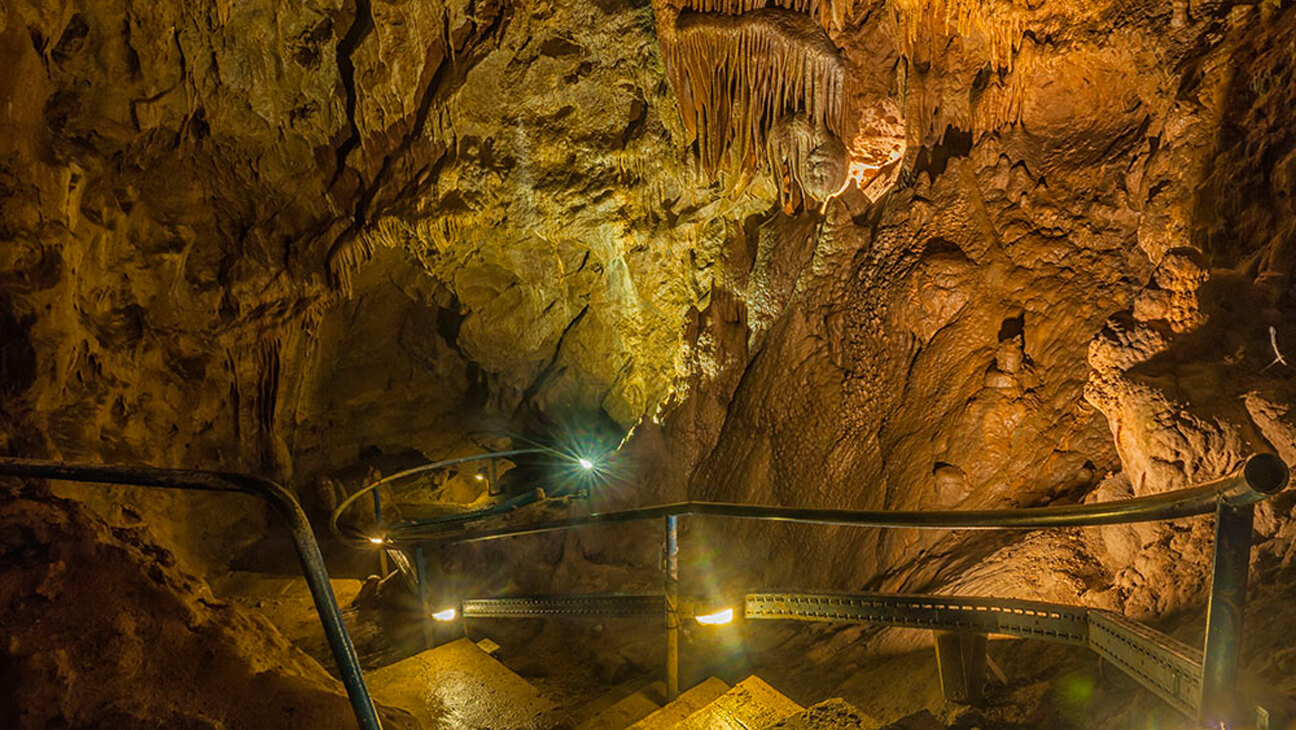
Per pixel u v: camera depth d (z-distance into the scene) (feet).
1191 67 17.62
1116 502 7.45
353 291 37.42
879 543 20.99
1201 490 6.31
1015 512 8.55
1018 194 20.92
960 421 20.29
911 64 21.95
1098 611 8.85
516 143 30.30
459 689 16.02
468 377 44.73
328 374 40.96
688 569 24.59
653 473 27.53
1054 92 20.75
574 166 29.94
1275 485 5.36
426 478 41.60
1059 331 19.72
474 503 39.19
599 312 35.65
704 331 27.50
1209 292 14.52
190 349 31.76
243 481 7.35
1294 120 14.67
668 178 28.37
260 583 30.09
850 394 22.63
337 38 30.12
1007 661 12.88
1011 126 21.31
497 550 27.14
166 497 29.50
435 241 32.37
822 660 18.90
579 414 40.98
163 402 30.68
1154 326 15.21
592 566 25.66
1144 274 18.83
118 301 29.27
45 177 23.53
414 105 30.94
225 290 32.76
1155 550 13.21
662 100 27.07
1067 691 11.12
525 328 39.58
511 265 36.40
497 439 43.75
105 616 10.64
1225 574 5.87
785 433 23.77
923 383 21.16
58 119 26.55
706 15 22.94
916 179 22.45
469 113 30.25
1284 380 12.96
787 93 22.94
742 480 24.58
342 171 33.14
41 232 23.16
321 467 41.34
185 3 27.89
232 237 32.83
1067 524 7.97
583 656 22.53
